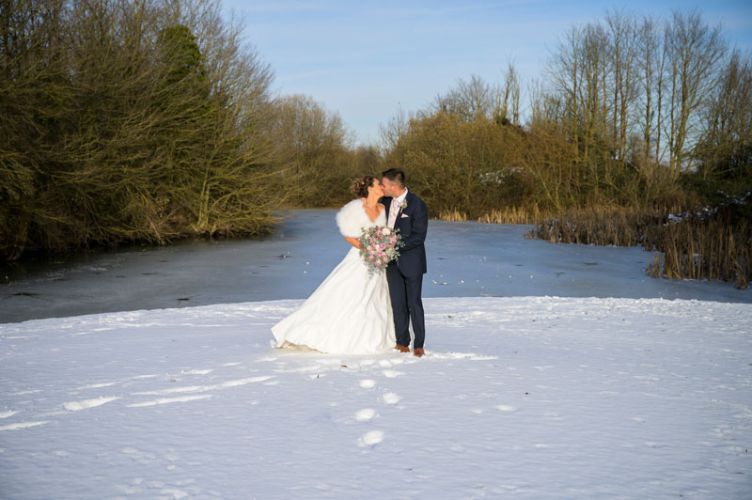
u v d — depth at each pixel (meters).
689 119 39.06
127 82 27.11
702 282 18.08
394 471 3.35
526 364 5.95
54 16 24.41
